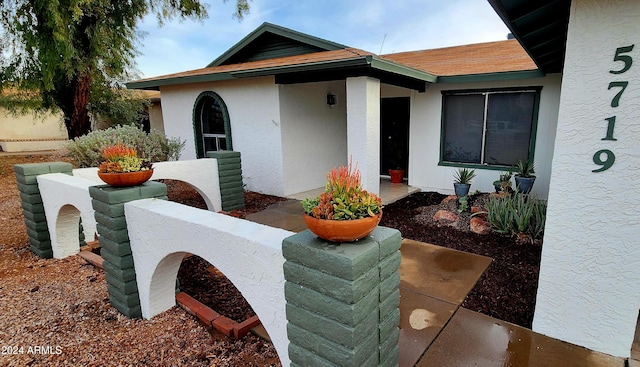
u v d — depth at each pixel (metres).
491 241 4.83
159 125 16.84
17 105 11.88
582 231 2.51
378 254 1.74
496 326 2.94
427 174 7.99
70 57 8.81
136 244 3.09
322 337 1.74
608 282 2.49
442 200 6.96
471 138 7.34
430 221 5.81
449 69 7.42
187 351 2.79
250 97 7.77
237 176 6.79
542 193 6.70
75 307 3.47
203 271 4.25
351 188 1.76
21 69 9.98
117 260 3.16
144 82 8.92
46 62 9.03
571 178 2.48
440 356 2.60
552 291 2.71
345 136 9.32
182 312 3.35
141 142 7.89
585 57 2.30
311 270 1.70
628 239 2.37
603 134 2.32
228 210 6.70
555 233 2.61
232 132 8.33
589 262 2.53
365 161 6.05
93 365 2.64
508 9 3.10
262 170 7.96
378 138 6.32
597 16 2.23
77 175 5.25
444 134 7.64
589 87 2.32
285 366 2.12
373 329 1.79
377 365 1.89
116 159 3.24
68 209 4.44
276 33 8.54
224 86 8.20
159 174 5.71
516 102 6.73
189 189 8.57
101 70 10.76
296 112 7.73
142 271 3.12
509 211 5.05
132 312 3.27
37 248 4.75
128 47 10.66
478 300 3.36
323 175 8.73
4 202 7.54
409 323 3.01
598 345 2.61
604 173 2.36
